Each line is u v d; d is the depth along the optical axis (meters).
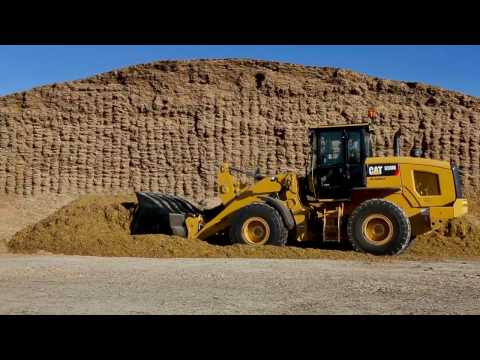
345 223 16.00
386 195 15.82
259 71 40.19
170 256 14.85
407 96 38.88
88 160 37.78
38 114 38.53
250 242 15.85
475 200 34.31
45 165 37.59
